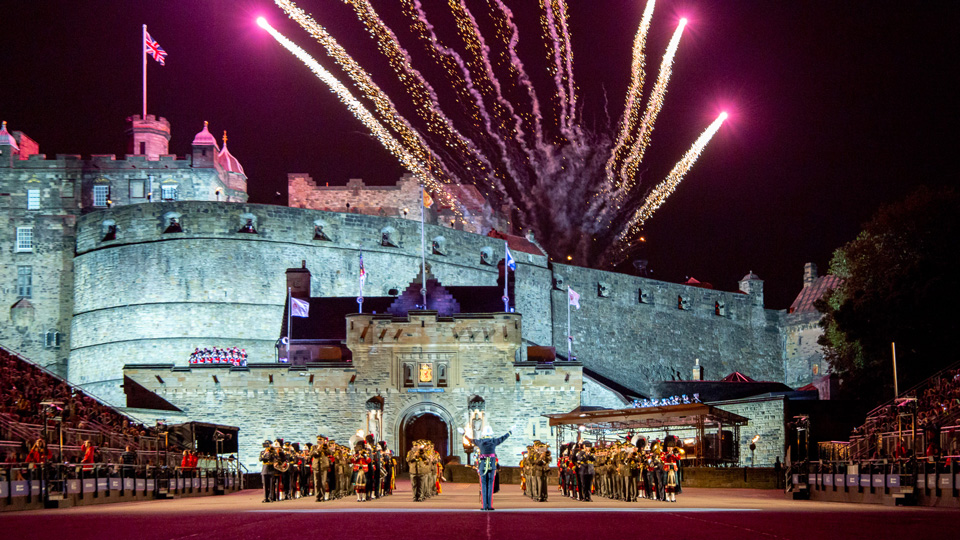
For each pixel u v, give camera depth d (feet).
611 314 359.25
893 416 179.22
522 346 318.04
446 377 250.16
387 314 251.80
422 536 67.26
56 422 162.09
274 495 131.03
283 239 317.22
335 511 99.50
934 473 112.57
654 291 371.15
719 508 103.81
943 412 174.09
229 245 313.53
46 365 327.26
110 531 73.20
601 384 273.33
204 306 309.22
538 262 345.31
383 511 99.09
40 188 340.18
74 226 336.90
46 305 331.77
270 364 249.75
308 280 307.37
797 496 139.13
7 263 333.83
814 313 380.99
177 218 314.14
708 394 292.40
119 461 154.30
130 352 307.78
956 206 254.06
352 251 322.96
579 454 130.41
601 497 143.23
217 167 351.25
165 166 346.13
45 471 114.11
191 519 86.28
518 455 247.50
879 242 262.26
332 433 248.52
